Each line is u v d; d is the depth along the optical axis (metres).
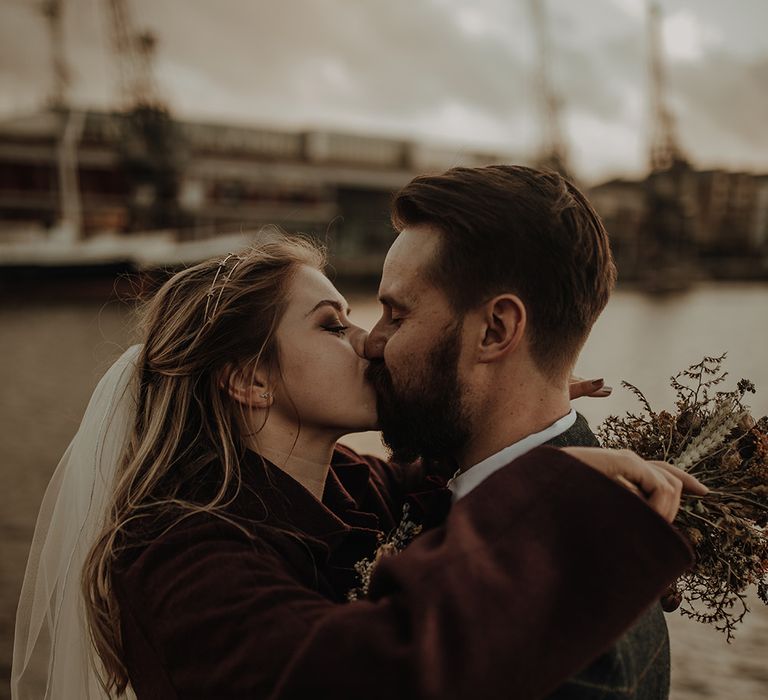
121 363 1.32
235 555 0.92
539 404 1.02
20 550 6.04
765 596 1.08
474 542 0.80
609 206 72.44
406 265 1.03
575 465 0.85
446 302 1.01
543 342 1.00
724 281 82.69
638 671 0.94
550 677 0.74
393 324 1.09
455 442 1.05
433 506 1.14
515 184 1.00
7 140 50.00
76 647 1.29
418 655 0.72
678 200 71.69
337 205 61.19
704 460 1.10
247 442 1.15
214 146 62.59
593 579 0.78
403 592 0.78
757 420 1.18
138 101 50.31
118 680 1.11
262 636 0.82
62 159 47.75
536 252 0.97
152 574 0.94
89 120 55.22
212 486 1.08
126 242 38.94
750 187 86.94
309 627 0.81
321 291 1.18
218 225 54.91
